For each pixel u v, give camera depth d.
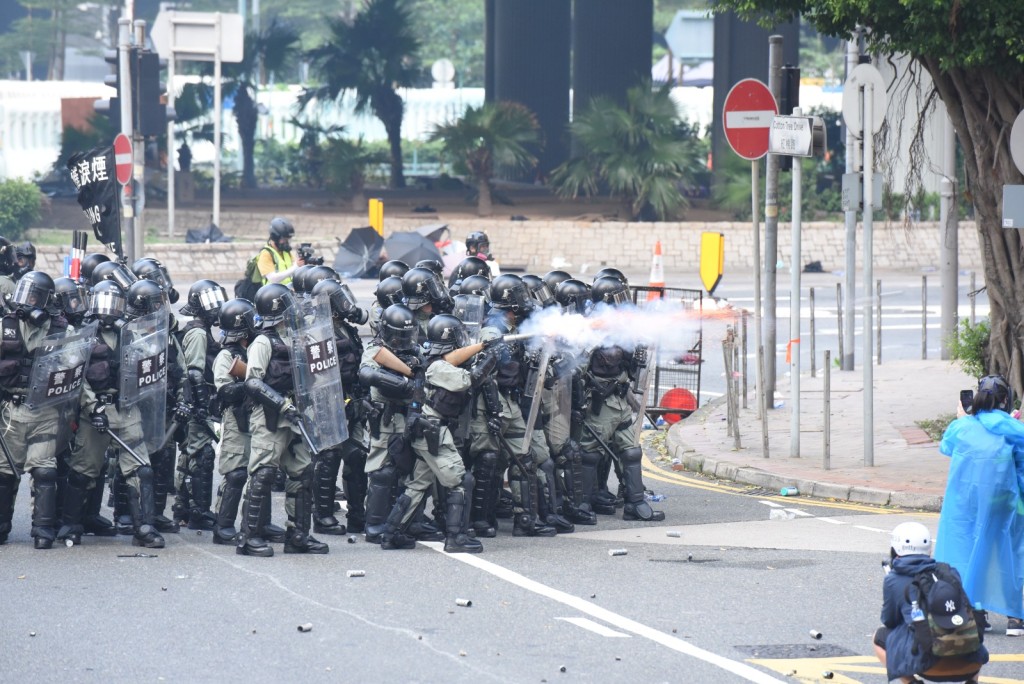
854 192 54.66
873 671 29.62
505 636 31.94
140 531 41.28
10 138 173.50
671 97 150.12
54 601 34.66
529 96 190.50
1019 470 32.56
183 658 29.94
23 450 40.81
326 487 44.03
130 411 41.28
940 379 73.62
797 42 160.50
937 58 51.97
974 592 32.59
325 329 40.88
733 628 32.84
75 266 50.94
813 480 49.75
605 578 37.59
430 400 40.69
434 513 44.16
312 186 194.00
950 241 80.19
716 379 77.31
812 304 76.00
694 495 50.00
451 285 48.78
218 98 142.00
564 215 155.00
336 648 30.84
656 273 85.00
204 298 43.41
